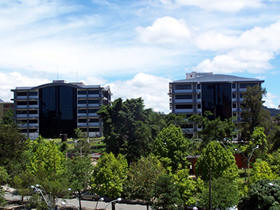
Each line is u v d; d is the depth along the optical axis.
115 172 37.19
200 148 53.72
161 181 32.06
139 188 35.41
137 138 52.50
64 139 97.56
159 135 43.50
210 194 29.91
